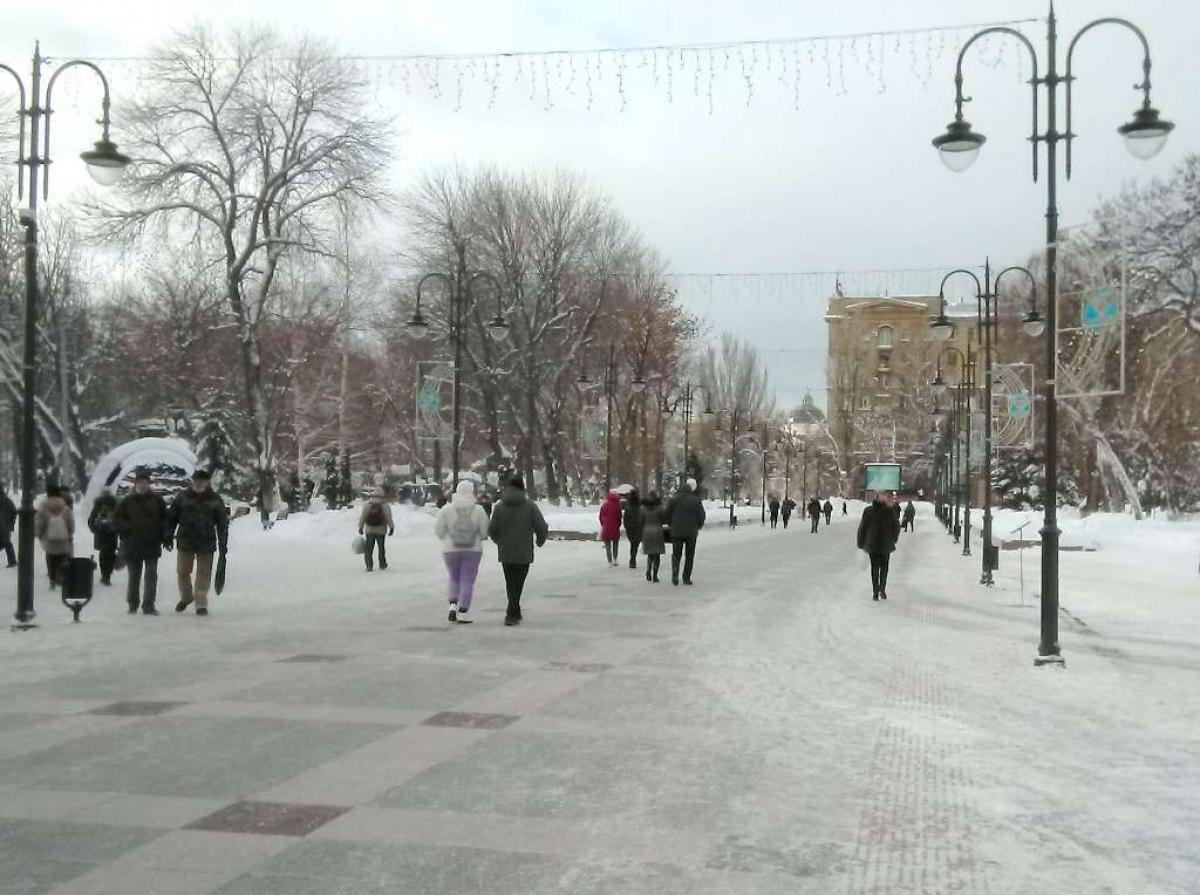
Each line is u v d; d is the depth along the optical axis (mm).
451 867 5656
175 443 34031
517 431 59062
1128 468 54531
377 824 6379
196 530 16844
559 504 59156
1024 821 6645
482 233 56531
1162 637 15664
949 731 9195
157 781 7262
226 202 44906
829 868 5734
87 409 63031
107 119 15805
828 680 11617
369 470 77000
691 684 11242
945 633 15836
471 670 11945
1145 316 45000
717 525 66812
